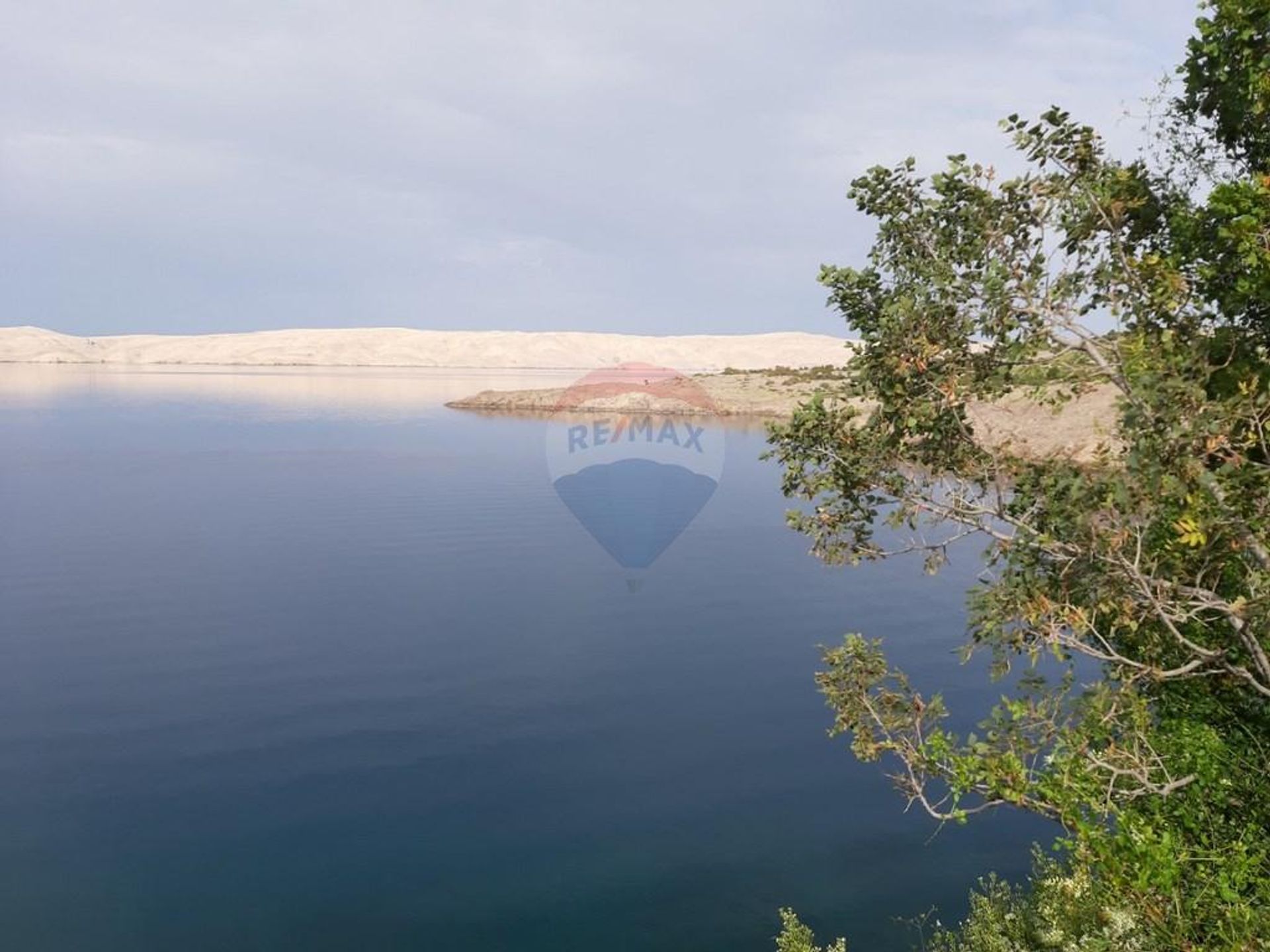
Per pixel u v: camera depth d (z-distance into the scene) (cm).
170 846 1451
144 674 2311
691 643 2623
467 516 4769
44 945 1171
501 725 1983
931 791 1677
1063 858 1241
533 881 1348
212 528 4362
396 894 1307
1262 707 955
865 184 859
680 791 1661
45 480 5725
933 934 1209
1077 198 830
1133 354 788
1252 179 855
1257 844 793
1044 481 796
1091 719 836
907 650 2509
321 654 2477
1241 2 837
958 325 816
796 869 1387
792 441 920
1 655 2450
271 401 13000
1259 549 780
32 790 1650
